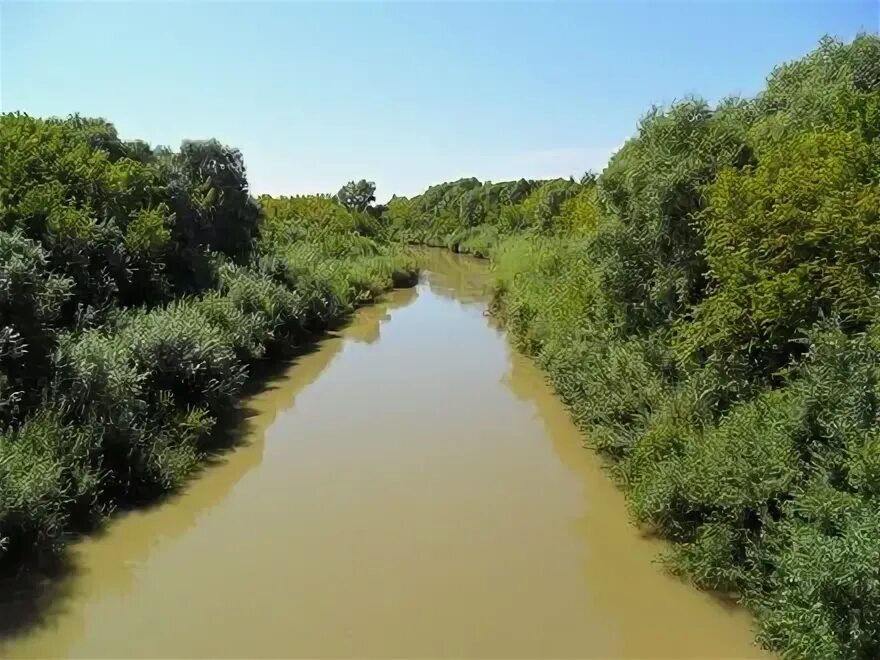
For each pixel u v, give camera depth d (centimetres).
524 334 2136
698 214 1107
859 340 777
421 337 2484
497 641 772
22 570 894
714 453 863
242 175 2577
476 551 965
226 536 1007
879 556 573
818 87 1313
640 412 1145
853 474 677
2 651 755
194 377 1400
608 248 1385
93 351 1153
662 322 1267
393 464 1277
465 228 7181
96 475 1044
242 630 790
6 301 1078
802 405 782
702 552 846
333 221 4750
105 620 813
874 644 575
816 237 882
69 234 1476
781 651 723
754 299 932
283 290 2264
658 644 768
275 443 1390
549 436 1428
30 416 1034
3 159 1570
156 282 1728
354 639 775
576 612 825
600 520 1057
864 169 947
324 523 1047
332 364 2062
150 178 2038
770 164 1020
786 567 693
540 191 5884
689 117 1234
